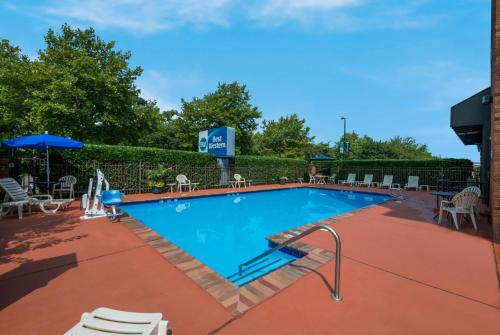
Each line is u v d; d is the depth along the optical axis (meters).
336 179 20.59
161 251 4.02
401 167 16.97
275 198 13.18
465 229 5.55
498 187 4.61
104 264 3.52
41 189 9.27
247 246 5.65
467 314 2.40
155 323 1.68
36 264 3.50
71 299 2.60
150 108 17.89
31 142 6.70
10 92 12.46
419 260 3.75
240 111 25.03
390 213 7.44
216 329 2.17
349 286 2.94
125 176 11.43
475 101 8.89
